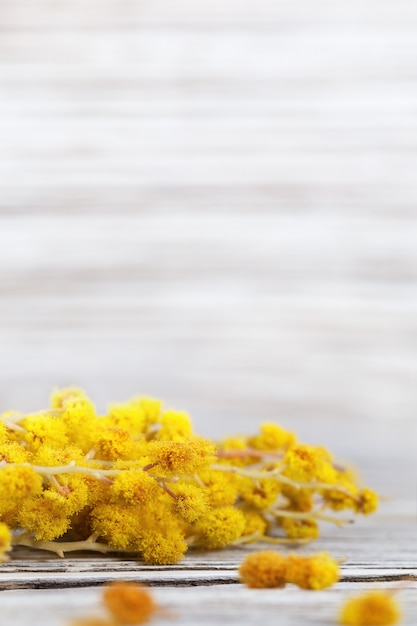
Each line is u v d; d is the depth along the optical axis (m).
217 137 1.11
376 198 1.09
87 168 1.09
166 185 1.09
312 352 1.05
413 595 0.39
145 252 1.07
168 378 1.04
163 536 0.41
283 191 1.10
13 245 1.06
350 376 1.05
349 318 1.06
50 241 1.07
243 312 1.07
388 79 1.11
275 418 1.01
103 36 1.11
